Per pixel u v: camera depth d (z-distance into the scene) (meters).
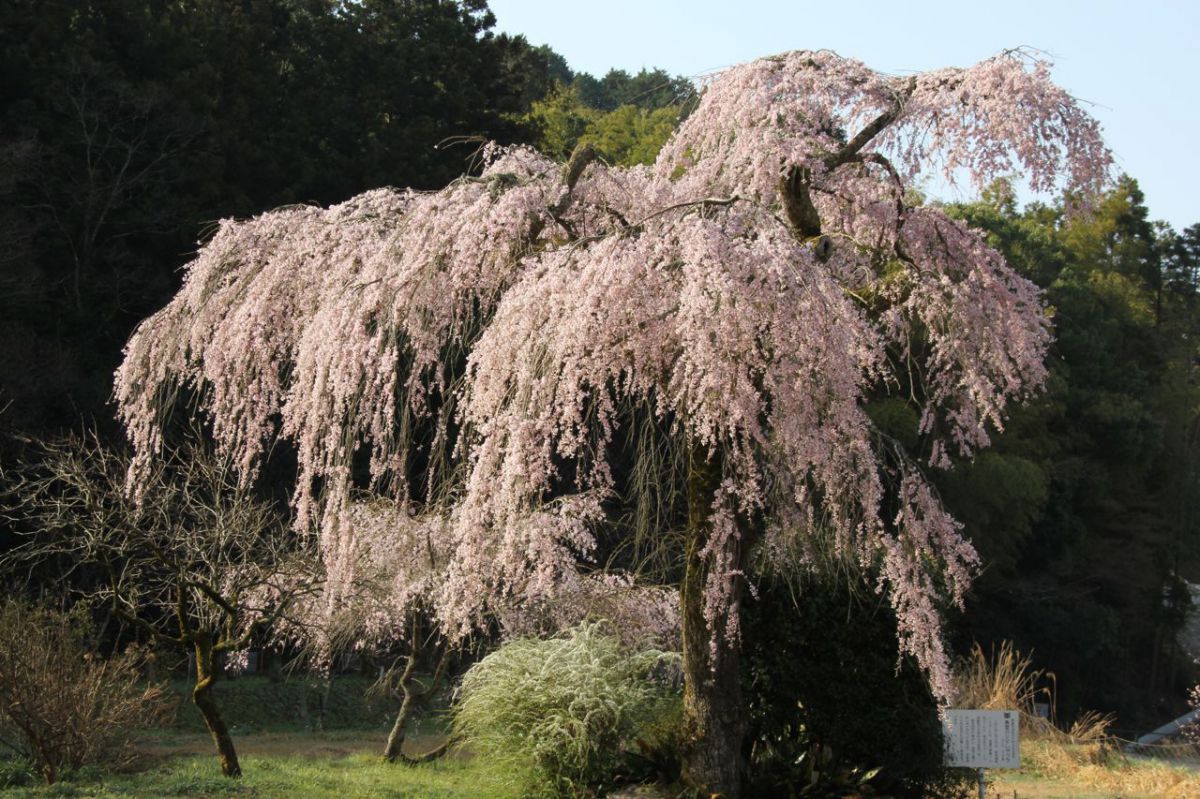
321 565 10.59
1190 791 11.36
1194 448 37.50
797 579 9.08
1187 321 41.00
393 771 11.20
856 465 7.75
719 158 9.16
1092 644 30.38
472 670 10.05
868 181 9.06
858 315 8.05
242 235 9.73
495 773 9.48
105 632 18.06
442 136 25.27
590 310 7.13
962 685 15.79
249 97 25.00
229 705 18.38
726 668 8.29
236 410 9.50
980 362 9.11
